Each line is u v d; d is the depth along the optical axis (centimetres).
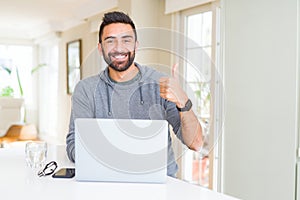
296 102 204
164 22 397
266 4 219
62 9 568
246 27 231
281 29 211
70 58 654
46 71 815
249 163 230
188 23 370
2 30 809
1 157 184
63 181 138
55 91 772
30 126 636
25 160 176
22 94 799
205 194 123
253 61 227
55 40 731
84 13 555
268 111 219
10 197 119
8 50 826
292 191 208
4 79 822
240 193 237
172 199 117
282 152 212
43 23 716
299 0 202
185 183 136
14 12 600
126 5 401
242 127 233
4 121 710
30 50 848
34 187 130
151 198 118
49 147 215
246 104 231
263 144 221
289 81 207
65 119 680
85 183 135
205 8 346
